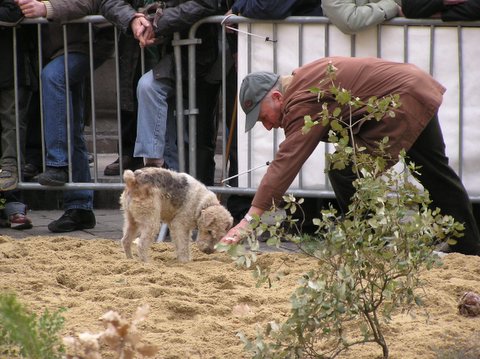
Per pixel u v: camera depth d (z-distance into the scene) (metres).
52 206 16.80
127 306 8.92
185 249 11.35
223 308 8.99
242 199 14.43
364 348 7.82
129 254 11.35
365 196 7.25
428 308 9.14
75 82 14.36
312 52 13.35
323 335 7.21
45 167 14.30
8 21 13.91
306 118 7.80
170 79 13.81
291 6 13.23
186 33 13.77
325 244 7.10
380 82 10.45
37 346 6.15
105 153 20.75
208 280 10.26
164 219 11.40
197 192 11.25
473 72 13.06
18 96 14.39
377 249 7.12
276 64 13.45
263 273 7.25
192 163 14.01
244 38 13.51
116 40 14.05
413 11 12.89
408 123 10.41
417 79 10.53
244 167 13.77
